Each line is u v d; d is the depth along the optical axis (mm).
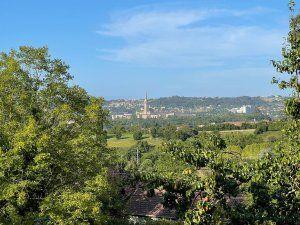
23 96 19078
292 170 9289
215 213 8422
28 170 16922
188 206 9406
